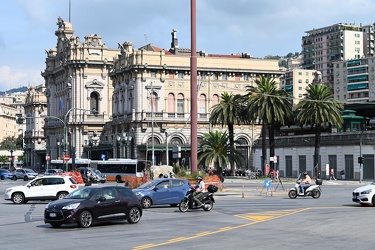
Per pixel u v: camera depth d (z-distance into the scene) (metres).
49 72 162.88
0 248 22.88
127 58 124.31
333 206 41.03
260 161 120.38
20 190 47.34
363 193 40.72
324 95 90.94
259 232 26.88
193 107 54.38
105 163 100.81
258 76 128.12
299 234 25.98
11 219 34.69
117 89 130.12
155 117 120.25
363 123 109.31
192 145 55.78
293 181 90.00
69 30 155.75
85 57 145.12
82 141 144.12
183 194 43.16
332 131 110.56
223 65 125.38
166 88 121.62
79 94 144.88
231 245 22.95
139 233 27.28
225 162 88.56
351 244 22.89
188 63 123.12
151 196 41.94
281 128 126.12
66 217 29.25
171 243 23.70
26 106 199.38
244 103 99.69
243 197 52.78
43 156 188.38
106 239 25.31
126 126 124.00
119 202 31.03
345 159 96.69
